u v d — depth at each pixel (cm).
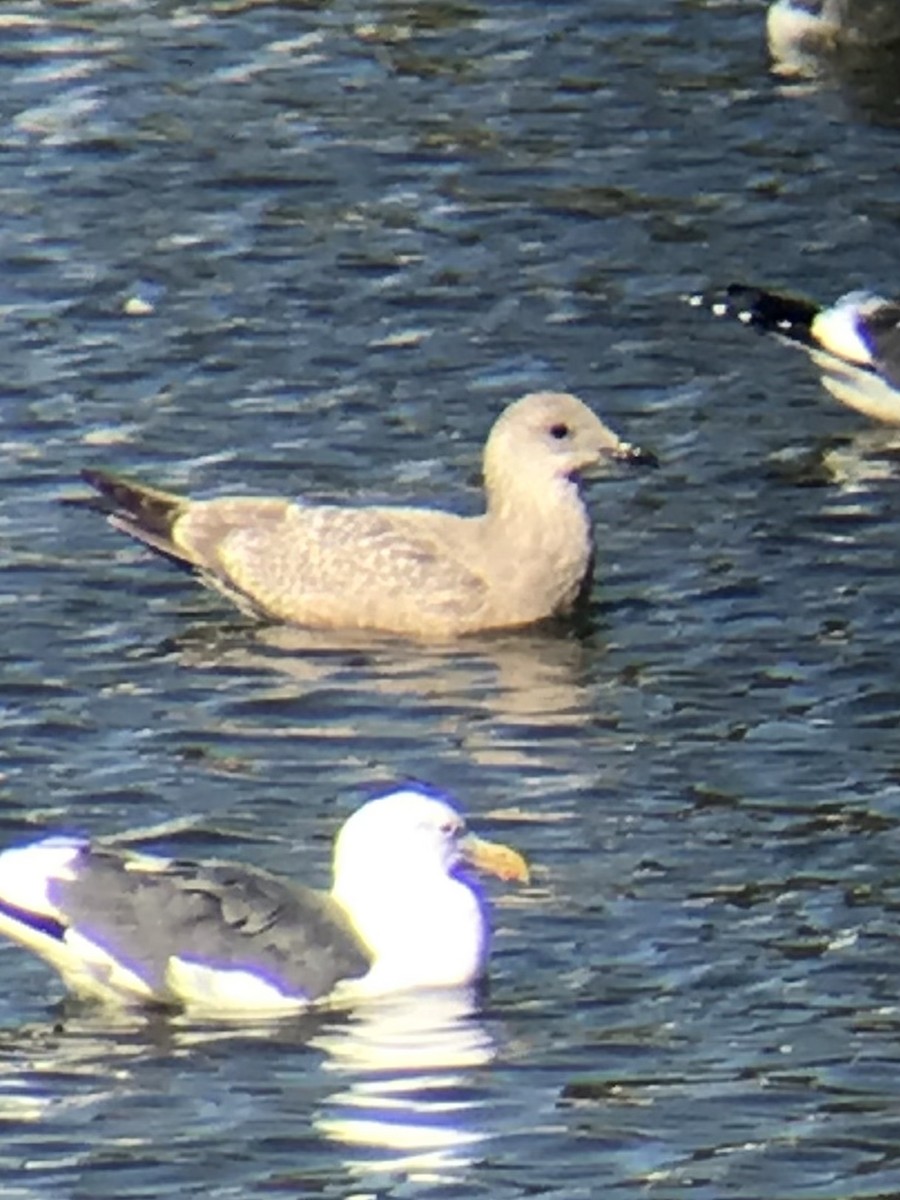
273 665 1955
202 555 2031
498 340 2414
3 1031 1544
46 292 2470
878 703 1894
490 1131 1459
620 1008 1562
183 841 1719
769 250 2570
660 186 2678
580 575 2014
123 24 2970
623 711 1892
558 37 2966
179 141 2736
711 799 1775
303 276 2505
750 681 1928
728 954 1609
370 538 2019
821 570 2080
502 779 1803
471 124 2783
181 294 2469
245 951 1559
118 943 1559
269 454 2228
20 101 2808
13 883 1573
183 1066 1511
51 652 1956
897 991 1577
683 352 2409
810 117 2814
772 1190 1420
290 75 2875
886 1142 1456
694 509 2172
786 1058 1518
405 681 1939
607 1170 1434
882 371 2311
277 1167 1430
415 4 3036
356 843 1590
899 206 2652
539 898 1662
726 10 3039
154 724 1866
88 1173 1427
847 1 2905
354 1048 1525
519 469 2011
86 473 2058
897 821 1747
